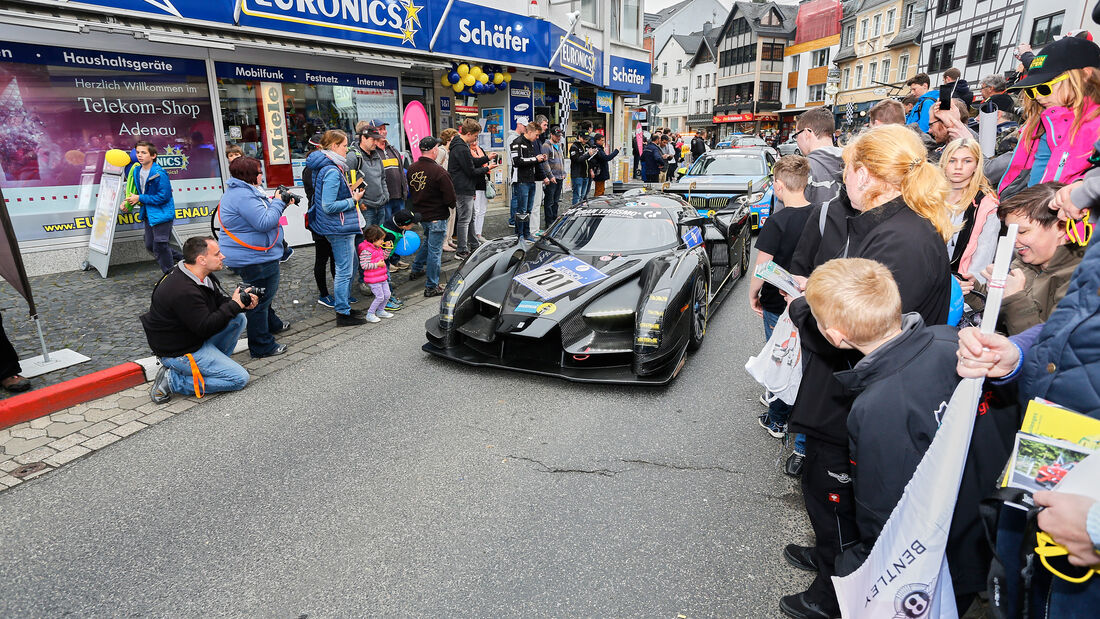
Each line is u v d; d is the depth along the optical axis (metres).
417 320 5.77
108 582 2.41
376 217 6.79
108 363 4.41
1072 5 16.44
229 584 2.39
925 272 1.89
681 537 2.63
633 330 4.19
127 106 7.09
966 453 1.47
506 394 4.10
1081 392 1.42
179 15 5.93
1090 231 2.06
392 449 3.41
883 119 3.93
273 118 8.41
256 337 4.74
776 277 2.37
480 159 8.30
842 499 2.04
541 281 4.57
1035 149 3.49
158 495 2.99
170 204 6.49
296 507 2.88
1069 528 1.20
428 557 2.53
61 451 3.41
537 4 12.05
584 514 2.80
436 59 9.48
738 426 3.62
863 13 40.34
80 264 7.01
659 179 15.71
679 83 67.62
